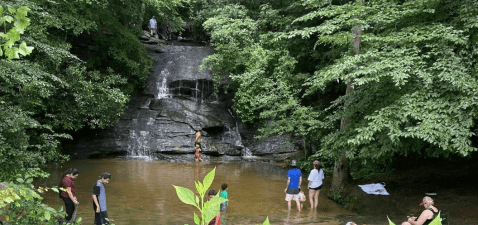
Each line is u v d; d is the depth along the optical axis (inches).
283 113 693.3
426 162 597.0
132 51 941.8
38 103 494.6
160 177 617.9
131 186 544.7
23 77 393.1
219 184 584.4
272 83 732.0
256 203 478.0
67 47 651.5
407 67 337.7
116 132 848.3
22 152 390.9
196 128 882.8
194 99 1025.5
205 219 45.4
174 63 1107.9
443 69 340.8
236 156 864.3
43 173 413.1
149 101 956.0
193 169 706.8
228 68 893.2
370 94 411.2
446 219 259.4
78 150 802.8
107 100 703.7
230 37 865.5
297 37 802.2
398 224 371.9
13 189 116.6
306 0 501.0
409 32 387.2
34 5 383.6
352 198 475.2
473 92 315.3
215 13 1048.8
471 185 451.8
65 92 680.4
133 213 407.8
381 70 348.8
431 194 431.5
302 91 891.4
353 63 376.8
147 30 1539.1
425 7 398.6
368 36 406.0
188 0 1023.6
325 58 765.9
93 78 709.3
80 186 534.6
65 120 677.9
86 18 727.7
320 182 466.6
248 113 876.0
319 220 397.7
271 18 848.3
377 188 466.9
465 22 354.6
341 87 821.9
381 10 433.1
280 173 701.3
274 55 767.7
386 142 382.0
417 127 323.3
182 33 1631.4
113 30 877.2
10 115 379.6
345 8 432.8
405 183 497.4
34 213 130.0
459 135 313.9
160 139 851.4
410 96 350.0
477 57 354.0
